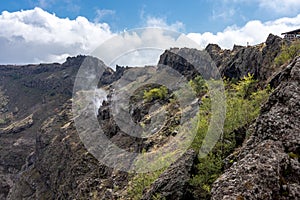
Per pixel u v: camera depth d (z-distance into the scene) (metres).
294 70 14.34
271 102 14.49
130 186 29.38
